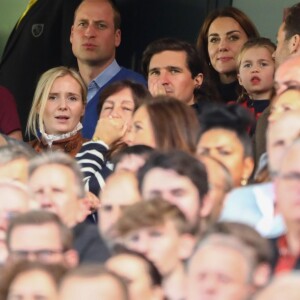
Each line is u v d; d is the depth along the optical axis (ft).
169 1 131.03
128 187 76.69
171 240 70.33
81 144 107.24
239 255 64.64
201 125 83.30
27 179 82.48
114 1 127.44
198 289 64.39
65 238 73.26
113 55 119.44
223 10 116.26
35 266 68.59
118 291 63.41
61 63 129.08
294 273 63.57
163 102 85.56
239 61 108.37
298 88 85.71
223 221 68.33
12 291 68.23
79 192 81.20
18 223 73.15
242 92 109.40
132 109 97.66
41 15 129.70
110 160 93.56
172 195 74.69
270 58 107.04
